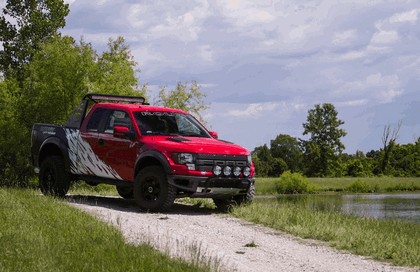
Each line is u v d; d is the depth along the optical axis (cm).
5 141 3288
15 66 4225
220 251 965
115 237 915
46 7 4266
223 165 1335
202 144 1341
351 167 13825
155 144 1330
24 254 751
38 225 972
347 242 1053
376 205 5575
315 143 13775
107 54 3594
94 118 1452
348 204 5712
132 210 1365
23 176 3444
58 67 3167
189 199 1590
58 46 3212
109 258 777
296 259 934
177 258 807
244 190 1380
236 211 1346
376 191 9956
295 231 1151
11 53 4241
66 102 3197
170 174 1303
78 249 815
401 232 1217
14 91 3425
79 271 712
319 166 13788
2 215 1040
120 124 1404
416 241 1085
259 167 16650
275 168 17038
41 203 1217
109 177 1412
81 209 1224
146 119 1401
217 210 1421
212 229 1158
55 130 1514
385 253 975
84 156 1447
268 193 9119
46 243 823
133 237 988
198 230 1139
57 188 1477
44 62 3195
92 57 3434
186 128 1444
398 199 6994
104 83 3400
